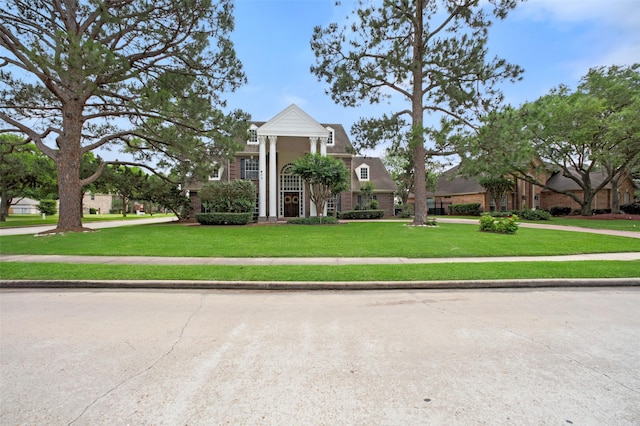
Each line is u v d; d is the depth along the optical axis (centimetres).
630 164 2538
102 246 1126
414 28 1745
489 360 330
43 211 4094
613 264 814
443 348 361
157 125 1698
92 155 2928
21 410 245
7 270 736
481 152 1611
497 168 1619
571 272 725
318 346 366
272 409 248
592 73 2522
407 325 437
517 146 1528
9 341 378
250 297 590
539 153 2623
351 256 968
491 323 444
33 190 3556
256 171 2727
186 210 2617
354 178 3133
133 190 2562
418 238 1333
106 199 6688
